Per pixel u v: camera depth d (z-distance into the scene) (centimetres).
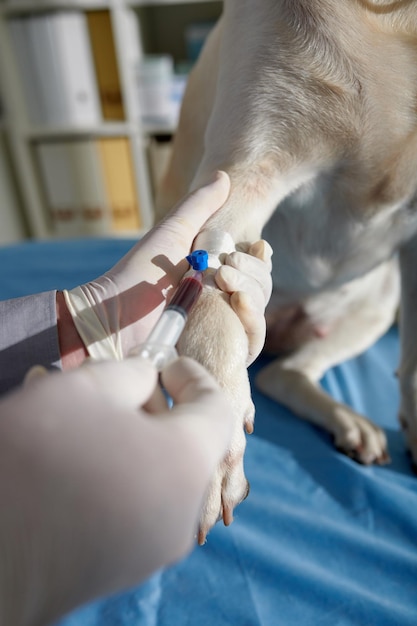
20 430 22
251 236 60
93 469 22
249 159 61
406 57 58
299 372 93
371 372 101
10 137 212
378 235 78
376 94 59
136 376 27
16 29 185
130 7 191
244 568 62
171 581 60
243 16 63
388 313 103
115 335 48
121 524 22
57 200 214
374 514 71
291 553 64
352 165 66
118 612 57
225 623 56
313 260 83
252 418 47
